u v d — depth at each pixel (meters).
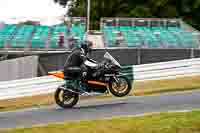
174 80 29.33
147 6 72.50
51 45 47.28
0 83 29.78
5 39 48.69
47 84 30.64
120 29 53.50
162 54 34.69
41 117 17.30
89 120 14.20
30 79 30.30
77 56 19.28
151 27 54.62
